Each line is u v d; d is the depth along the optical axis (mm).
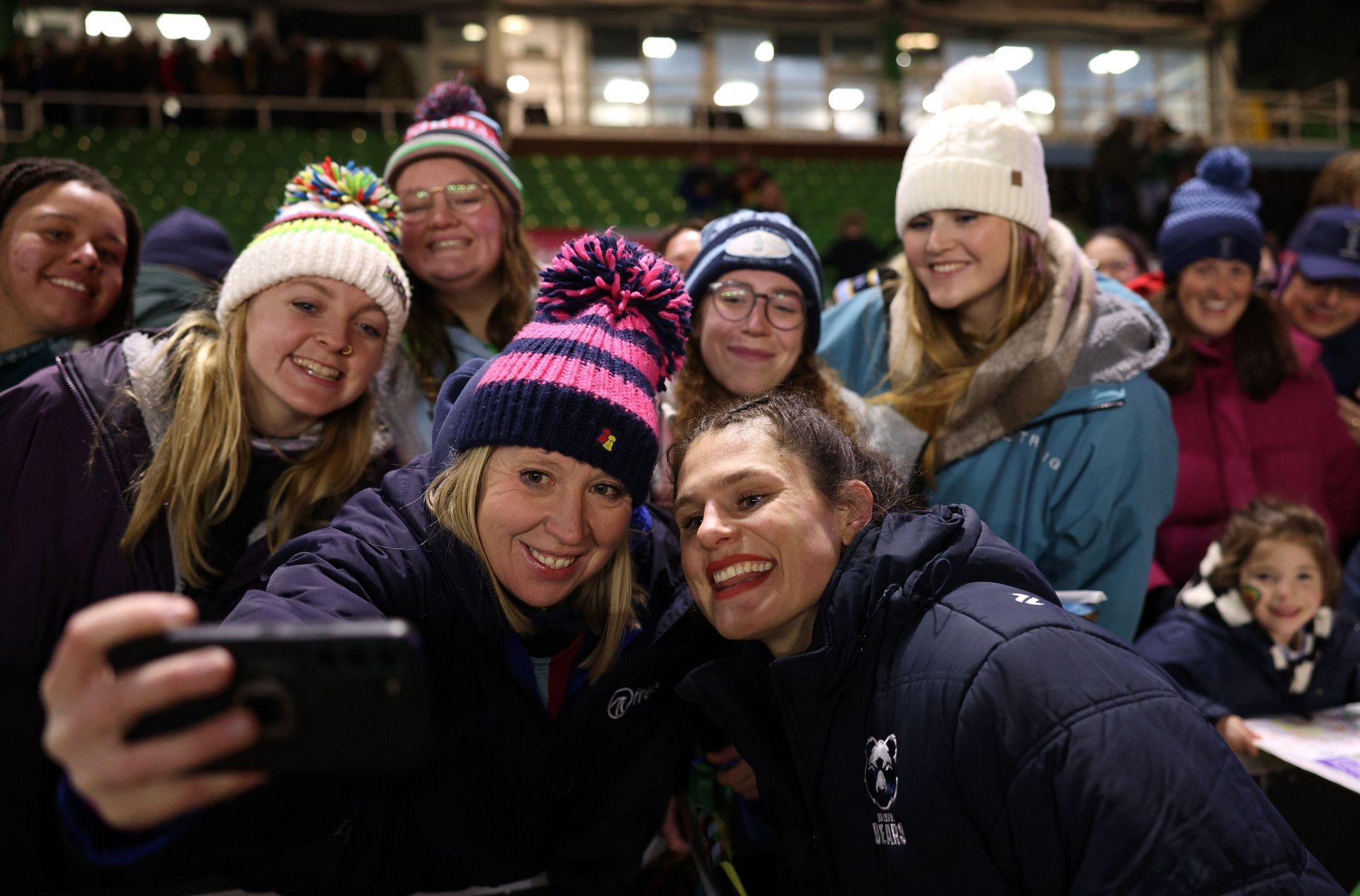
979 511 1820
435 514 1143
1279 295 3078
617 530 1142
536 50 13523
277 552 1171
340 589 1045
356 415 1536
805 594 1093
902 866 1006
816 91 14031
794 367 1816
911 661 1034
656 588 1313
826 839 1091
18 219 1834
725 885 1287
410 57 13227
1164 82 14742
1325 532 1931
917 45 14109
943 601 1062
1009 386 1808
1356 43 13859
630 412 1097
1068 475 1768
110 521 1371
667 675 1318
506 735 1174
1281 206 11078
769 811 1205
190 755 590
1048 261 1869
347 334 1442
